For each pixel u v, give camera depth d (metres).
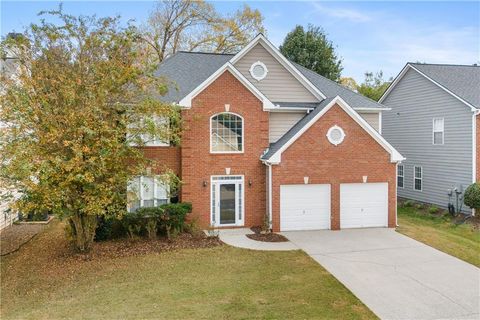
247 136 18.81
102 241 16.14
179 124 16.75
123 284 11.55
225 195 18.75
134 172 14.57
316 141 18.06
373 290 11.05
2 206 18.42
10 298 10.84
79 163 12.65
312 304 10.09
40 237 17.45
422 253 14.57
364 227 18.67
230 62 20.05
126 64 14.63
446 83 23.86
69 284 11.73
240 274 12.27
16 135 12.84
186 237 16.56
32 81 13.18
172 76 20.64
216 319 9.20
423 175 25.64
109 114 14.20
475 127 21.48
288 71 20.88
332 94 22.16
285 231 17.97
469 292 10.95
